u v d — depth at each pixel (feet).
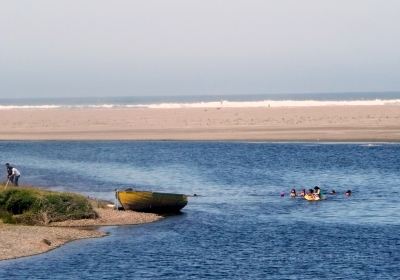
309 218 401.29
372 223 385.09
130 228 363.35
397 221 391.04
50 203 369.71
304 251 317.63
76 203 375.86
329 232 360.07
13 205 371.15
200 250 318.45
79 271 280.51
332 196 488.44
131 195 399.03
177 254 309.83
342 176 597.52
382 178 583.99
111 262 294.87
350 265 292.40
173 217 399.65
